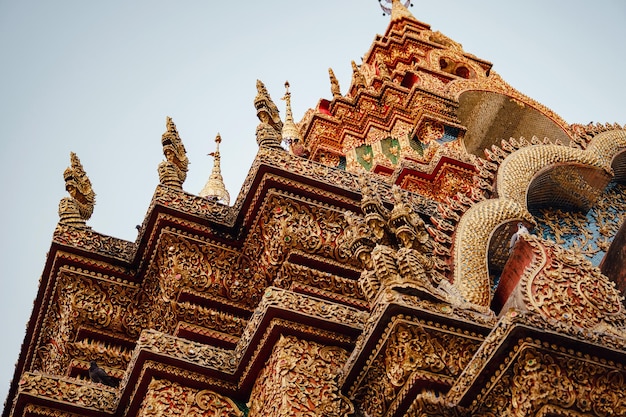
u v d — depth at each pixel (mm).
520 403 7754
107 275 12703
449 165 14773
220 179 18859
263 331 10180
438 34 21516
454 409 8297
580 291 8836
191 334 11453
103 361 12430
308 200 11578
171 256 11836
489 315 9062
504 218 11656
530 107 18906
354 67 20656
